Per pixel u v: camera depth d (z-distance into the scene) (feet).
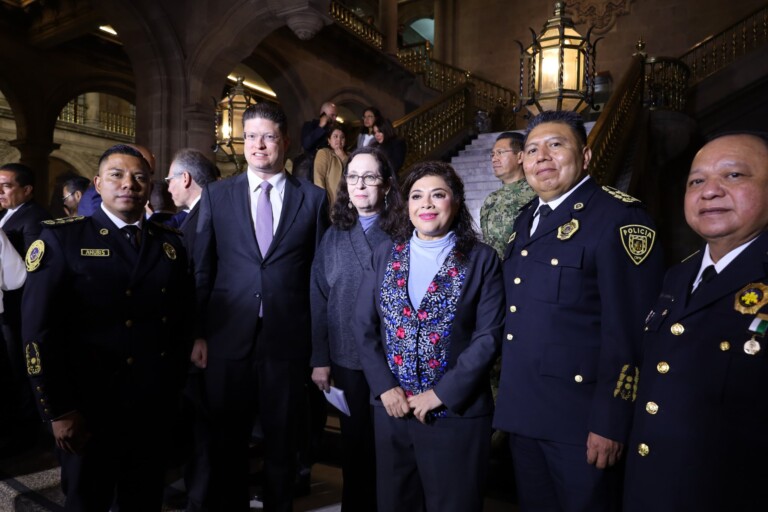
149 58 26.40
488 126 35.81
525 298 5.94
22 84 36.17
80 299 6.53
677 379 4.16
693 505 3.91
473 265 6.43
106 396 6.56
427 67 50.57
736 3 44.83
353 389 7.50
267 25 26.14
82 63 39.75
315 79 37.47
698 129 31.96
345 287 7.51
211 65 26.71
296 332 7.95
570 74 17.66
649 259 5.39
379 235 7.54
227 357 7.68
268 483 7.74
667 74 31.65
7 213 12.46
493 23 55.47
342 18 38.99
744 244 4.15
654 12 48.24
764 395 3.71
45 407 6.11
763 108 31.14
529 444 5.93
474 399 6.15
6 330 11.66
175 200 10.53
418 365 6.34
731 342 3.90
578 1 51.13
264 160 7.93
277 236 7.91
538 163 6.02
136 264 6.89
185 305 7.65
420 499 6.61
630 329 5.23
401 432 6.45
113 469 6.82
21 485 9.58
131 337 6.76
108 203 6.86
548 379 5.65
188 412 10.02
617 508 5.49
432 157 30.45
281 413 7.79
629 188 19.69
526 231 6.40
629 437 5.07
